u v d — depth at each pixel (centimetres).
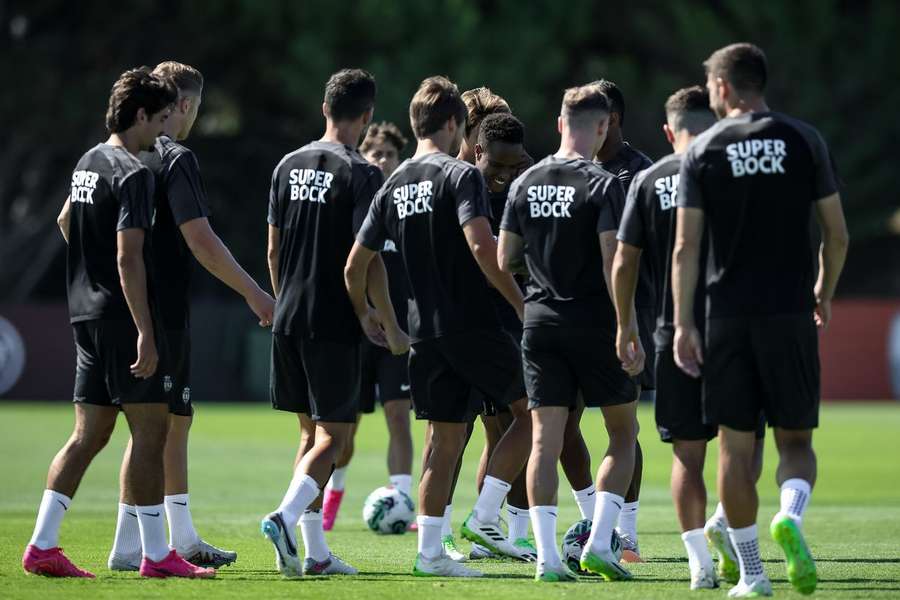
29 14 11262
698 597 1873
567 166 2105
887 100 11662
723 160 1844
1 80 10819
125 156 2095
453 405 2184
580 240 2081
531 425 2333
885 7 11631
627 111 11425
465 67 10481
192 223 2197
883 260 13125
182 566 2112
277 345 2223
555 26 11350
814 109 11462
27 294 11756
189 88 2333
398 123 10506
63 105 10900
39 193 11625
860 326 9506
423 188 2155
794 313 1839
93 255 2116
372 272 2209
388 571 2242
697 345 1875
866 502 3819
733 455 1881
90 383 2134
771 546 2650
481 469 2600
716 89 1916
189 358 2297
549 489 2081
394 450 3127
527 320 2114
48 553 2073
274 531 2066
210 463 5000
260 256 12062
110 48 11312
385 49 11044
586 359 2089
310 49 10688
